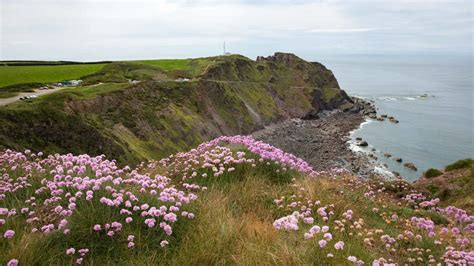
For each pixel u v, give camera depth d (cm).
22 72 10481
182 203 788
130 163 5338
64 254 599
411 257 718
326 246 650
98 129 5822
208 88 10688
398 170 7081
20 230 660
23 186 847
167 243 631
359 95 19575
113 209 721
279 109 13550
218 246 632
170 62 15775
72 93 6650
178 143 7756
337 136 10338
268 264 576
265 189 1001
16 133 4269
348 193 1073
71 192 796
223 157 1132
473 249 780
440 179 2394
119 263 591
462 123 11956
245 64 15512
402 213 1030
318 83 16438
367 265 618
